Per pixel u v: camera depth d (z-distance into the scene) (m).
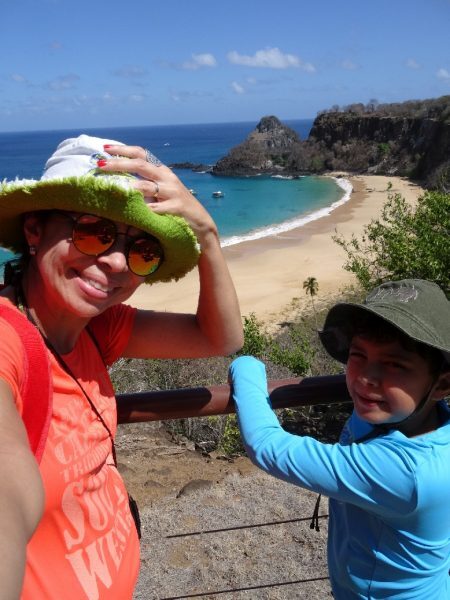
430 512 0.72
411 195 31.06
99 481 0.71
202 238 0.81
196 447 2.92
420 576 0.76
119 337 0.87
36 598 0.61
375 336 0.75
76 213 0.67
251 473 2.44
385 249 5.89
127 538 0.75
